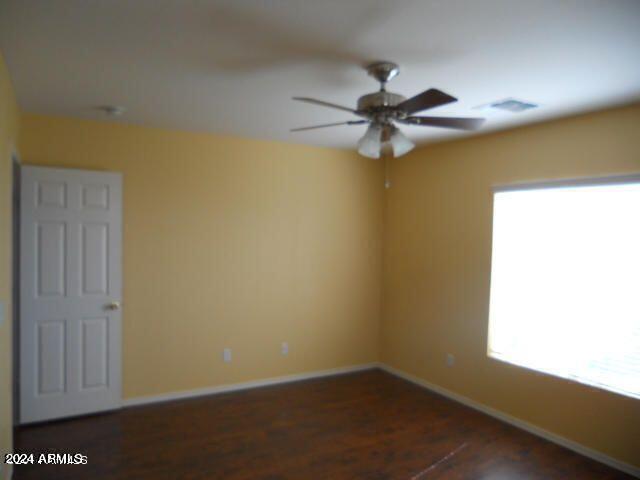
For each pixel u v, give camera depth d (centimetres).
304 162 484
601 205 326
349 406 417
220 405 411
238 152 447
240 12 188
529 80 264
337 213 506
